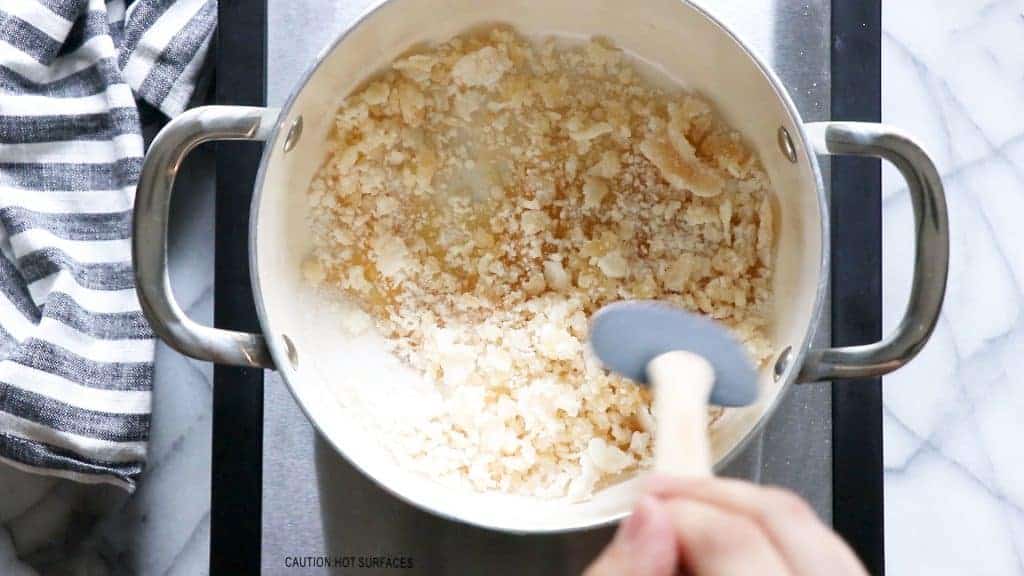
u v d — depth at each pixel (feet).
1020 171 2.94
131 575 2.83
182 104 2.79
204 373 2.86
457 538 2.63
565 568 2.62
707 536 2.08
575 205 2.67
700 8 2.44
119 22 2.86
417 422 2.62
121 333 2.75
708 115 2.68
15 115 2.75
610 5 2.59
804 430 2.65
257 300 2.40
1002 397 2.91
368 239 2.66
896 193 2.90
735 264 2.64
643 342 2.37
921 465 2.89
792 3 2.68
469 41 2.67
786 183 2.59
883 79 2.93
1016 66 2.94
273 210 2.54
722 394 2.38
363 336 2.65
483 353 2.64
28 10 2.74
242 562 2.60
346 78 2.61
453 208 2.66
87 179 2.77
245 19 2.64
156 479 2.85
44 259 2.73
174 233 2.86
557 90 2.68
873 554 2.62
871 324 2.65
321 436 2.52
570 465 2.60
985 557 2.88
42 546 2.84
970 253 2.93
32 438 2.70
